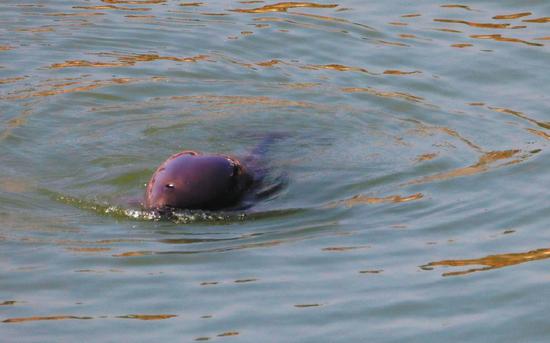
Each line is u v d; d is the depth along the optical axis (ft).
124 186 120.98
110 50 164.55
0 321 87.61
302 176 123.95
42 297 92.12
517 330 85.15
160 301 91.04
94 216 112.06
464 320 86.94
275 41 166.09
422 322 86.69
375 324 86.33
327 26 170.09
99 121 141.59
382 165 127.03
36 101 146.72
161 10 178.91
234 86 153.28
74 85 152.15
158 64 159.74
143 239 105.40
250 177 122.21
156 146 134.00
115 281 94.94
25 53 162.40
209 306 89.92
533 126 137.08
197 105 147.43
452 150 130.72
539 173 121.19
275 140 135.95
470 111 142.82
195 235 106.52
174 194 112.98
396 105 145.79
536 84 149.38
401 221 109.40
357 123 141.28
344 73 155.63
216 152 132.16
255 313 88.43
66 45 165.58
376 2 179.01
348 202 115.75
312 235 106.01
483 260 98.63
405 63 157.38
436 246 102.27
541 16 169.78
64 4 181.78
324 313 88.28
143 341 84.07
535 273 95.14
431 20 170.50
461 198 115.03
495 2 176.04
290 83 153.58
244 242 104.37
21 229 107.55
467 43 161.68
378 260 99.14
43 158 128.88
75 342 84.12
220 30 170.50
